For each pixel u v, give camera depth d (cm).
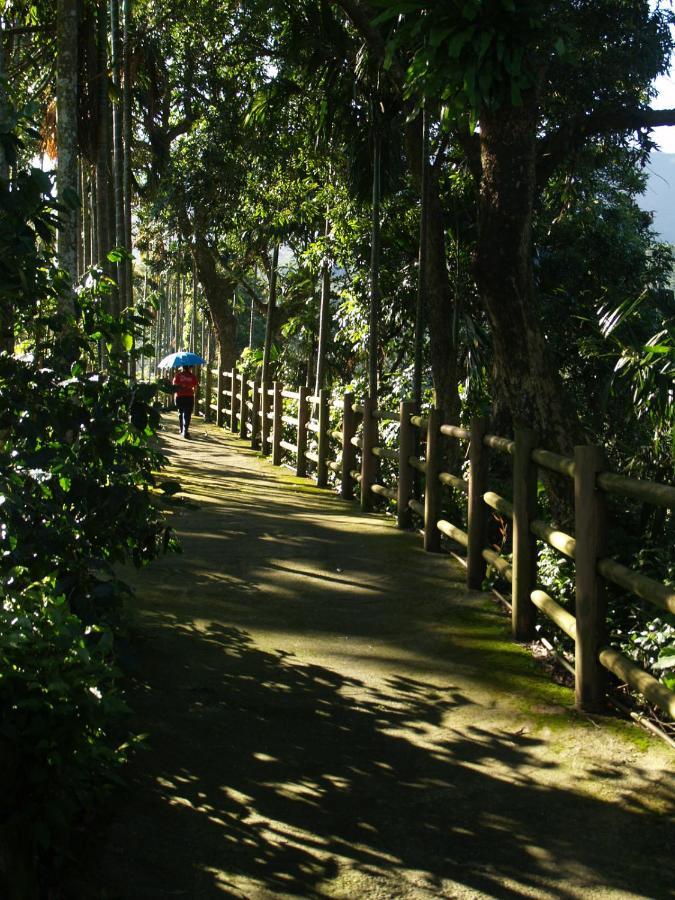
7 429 392
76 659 276
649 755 393
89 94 1088
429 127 1108
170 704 434
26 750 259
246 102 1895
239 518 913
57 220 387
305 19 1188
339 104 1203
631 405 738
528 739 409
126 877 298
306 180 1634
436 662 504
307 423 1334
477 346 1222
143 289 3738
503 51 596
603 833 333
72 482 369
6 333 413
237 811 342
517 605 543
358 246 1407
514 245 689
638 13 1082
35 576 339
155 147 1750
